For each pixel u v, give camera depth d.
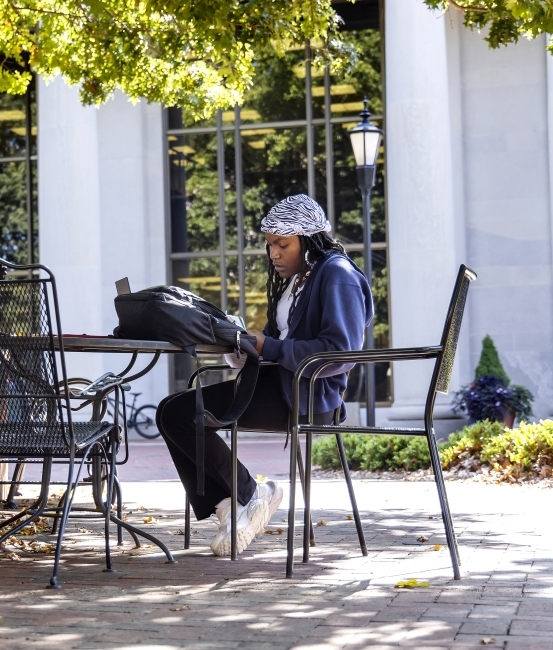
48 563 5.82
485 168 22.98
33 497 10.16
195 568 5.57
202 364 24.89
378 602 4.57
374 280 23.95
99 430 5.57
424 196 20.00
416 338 19.97
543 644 3.72
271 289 5.97
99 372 22.44
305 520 5.75
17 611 4.46
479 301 22.83
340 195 24.23
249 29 9.42
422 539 6.63
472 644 3.74
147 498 10.25
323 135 24.39
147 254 25.08
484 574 5.28
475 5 9.56
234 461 5.67
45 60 11.32
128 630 4.07
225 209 24.92
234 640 3.88
